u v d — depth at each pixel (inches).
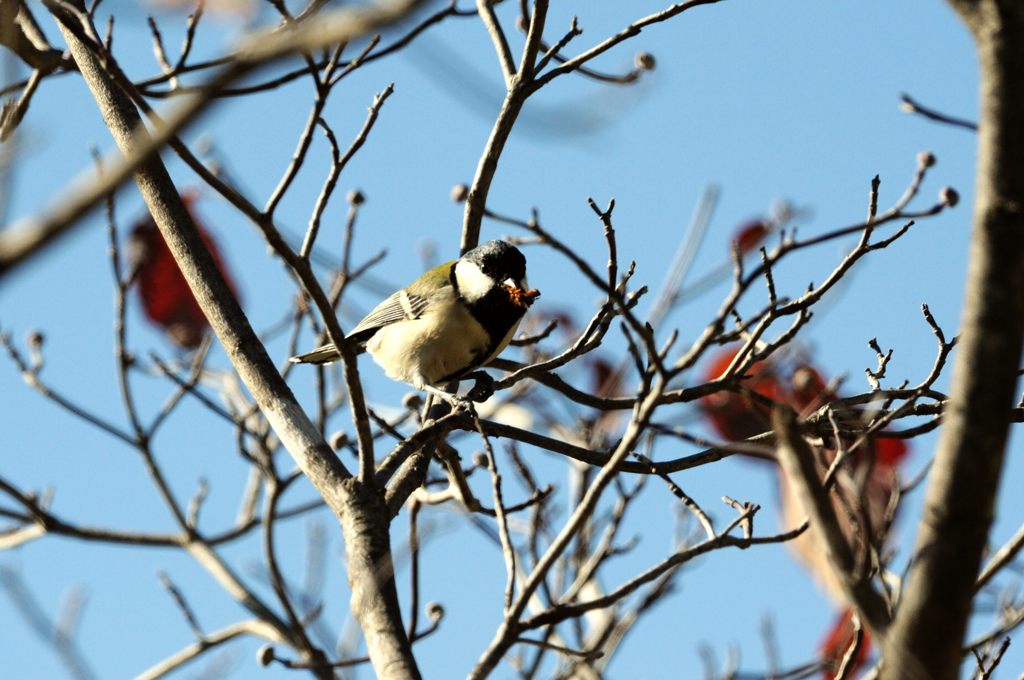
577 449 390.3
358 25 164.7
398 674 311.7
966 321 229.1
